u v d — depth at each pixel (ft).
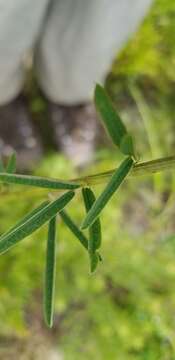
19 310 2.17
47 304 0.72
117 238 2.34
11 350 2.35
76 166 2.46
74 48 1.93
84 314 2.39
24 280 2.18
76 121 2.47
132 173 0.70
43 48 2.01
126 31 1.88
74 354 2.37
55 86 2.23
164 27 2.39
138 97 2.47
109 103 0.74
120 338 2.36
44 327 2.41
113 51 1.96
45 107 2.42
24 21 1.68
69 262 2.26
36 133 2.44
